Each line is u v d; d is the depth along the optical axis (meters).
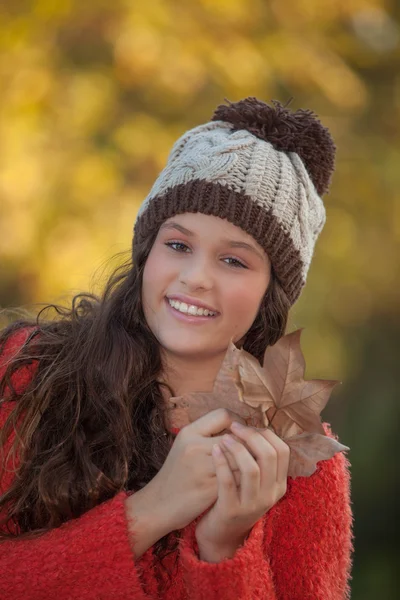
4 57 6.51
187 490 1.92
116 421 2.17
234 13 6.82
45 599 1.90
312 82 7.31
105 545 1.90
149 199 2.28
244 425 1.90
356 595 7.28
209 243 2.14
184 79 6.61
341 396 8.82
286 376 1.88
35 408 2.14
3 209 6.46
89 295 2.54
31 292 6.64
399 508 8.46
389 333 9.23
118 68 6.60
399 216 8.27
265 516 2.22
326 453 1.88
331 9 7.50
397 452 8.67
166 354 2.29
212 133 2.34
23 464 2.12
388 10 8.13
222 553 1.92
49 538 1.96
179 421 2.29
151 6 6.54
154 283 2.16
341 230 7.87
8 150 6.35
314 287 7.82
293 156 2.36
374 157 8.25
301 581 2.23
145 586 2.09
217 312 2.14
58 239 6.57
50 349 2.29
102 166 6.62
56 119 6.59
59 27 6.66
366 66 8.34
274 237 2.20
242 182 2.17
